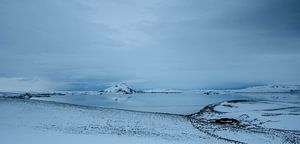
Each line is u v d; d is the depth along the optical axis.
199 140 26.69
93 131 27.75
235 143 26.44
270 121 44.50
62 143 18.53
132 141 21.31
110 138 22.39
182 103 106.38
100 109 49.56
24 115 33.94
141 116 45.88
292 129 38.31
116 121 37.62
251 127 40.41
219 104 78.94
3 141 17.95
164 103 107.12
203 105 93.00
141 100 140.38
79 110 44.22
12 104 41.81
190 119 48.69
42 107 41.97
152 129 33.66
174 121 43.44
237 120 47.03
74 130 27.20
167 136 28.38
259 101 91.31
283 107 67.81
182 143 22.55
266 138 31.22
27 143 17.80
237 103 80.94
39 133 22.30
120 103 109.06
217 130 36.56
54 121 32.22
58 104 49.88
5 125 26.14
